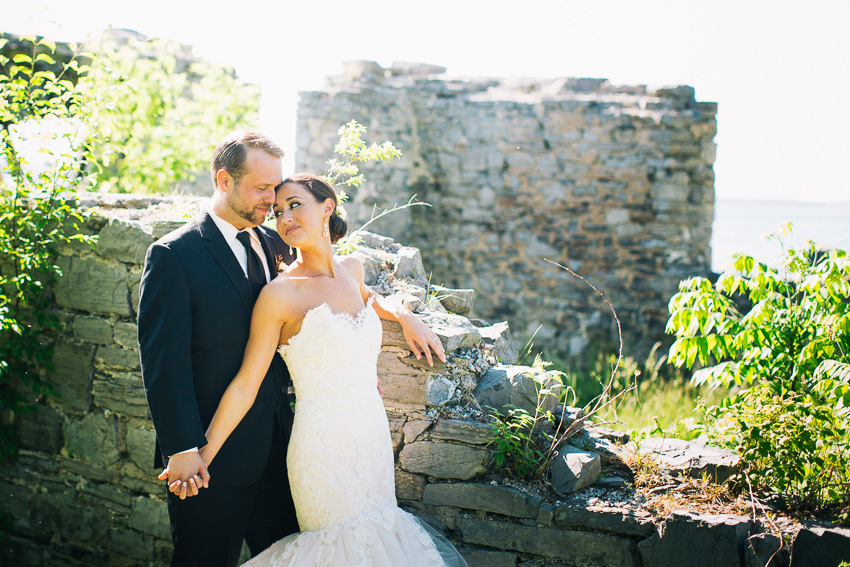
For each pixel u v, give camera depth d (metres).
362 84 8.62
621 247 8.30
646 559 2.61
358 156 3.67
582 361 8.43
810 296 3.19
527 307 8.73
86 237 3.58
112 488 3.63
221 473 2.39
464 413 2.95
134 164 6.36
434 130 9.05
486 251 8.91
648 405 5.09
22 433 3.92
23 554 3.94
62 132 4.05
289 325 2.39
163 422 2.21
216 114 7.41
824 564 2.42
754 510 2.55
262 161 2.36
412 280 3.79
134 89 5.45
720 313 3.37
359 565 2.28
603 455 2.94
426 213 9.21
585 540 2.70
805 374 3.09
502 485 2.83
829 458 2.75
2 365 3.74
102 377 3.63
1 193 3.79
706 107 8.11
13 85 4.07
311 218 2.42
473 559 2.82
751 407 2.88
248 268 2.50
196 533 2.42
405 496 2.95
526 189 8.66
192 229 2.40
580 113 8.32
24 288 3.85
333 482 2.34
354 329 2.41
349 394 2.38
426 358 2.96
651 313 8.20
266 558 2.45
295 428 2.41
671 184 8.08
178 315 2.27
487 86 9.00
